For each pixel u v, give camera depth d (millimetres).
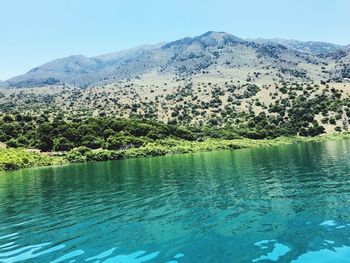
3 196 50219
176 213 33031
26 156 110500
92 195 45844
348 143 116000
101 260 22078
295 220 27625
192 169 69125
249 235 24828
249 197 37844
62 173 78562
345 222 26125
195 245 23562
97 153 115625
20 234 29406
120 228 29094
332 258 19891
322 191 38094
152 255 22328
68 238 27250
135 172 70375
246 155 96688
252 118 194625
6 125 151250
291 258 20281
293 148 112125
